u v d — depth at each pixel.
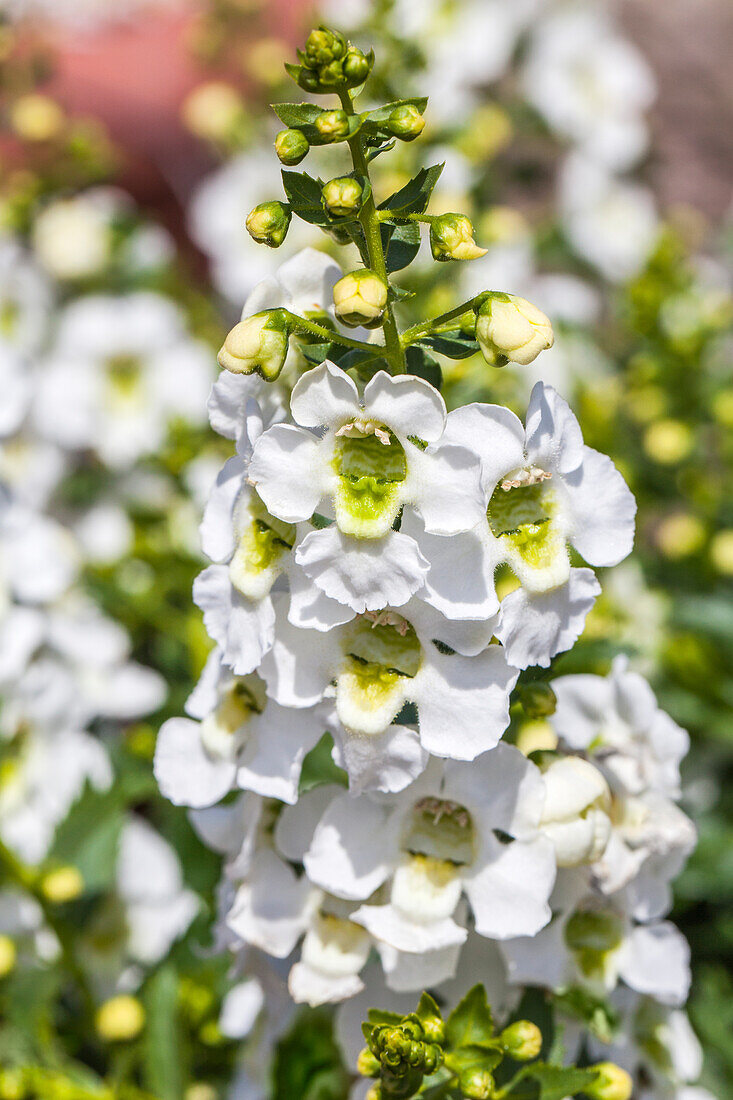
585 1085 0.25
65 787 0.34
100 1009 0.31
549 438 0.23
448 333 0.24
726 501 0.40
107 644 0.37
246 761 0.25
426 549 0.23
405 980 0.25
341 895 0.25
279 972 0.26
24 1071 0.29
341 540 0.23
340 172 0.36
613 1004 0.27
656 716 0.26
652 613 0.38
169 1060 0.29
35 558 0.33
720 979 0.34
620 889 0.26
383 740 0.24
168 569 0.38
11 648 0.33
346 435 0.23
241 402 0.24
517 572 0.24
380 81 0.36
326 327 0.25
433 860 0.25
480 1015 0.25
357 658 0.24
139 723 0.40
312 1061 0.27
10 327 0.43
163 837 0.34
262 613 0.24
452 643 0.24
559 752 0.25
